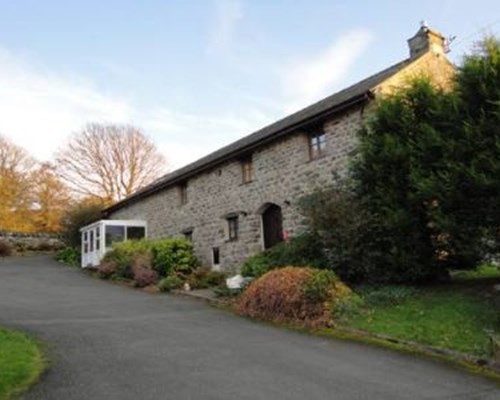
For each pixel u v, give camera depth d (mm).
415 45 16766
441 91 10984
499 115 9266
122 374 6719
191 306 13031
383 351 7891
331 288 10375
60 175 41656
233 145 21281
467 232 9656
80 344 8500
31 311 12070
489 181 9000
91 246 25406
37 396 5840
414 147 10734
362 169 11727
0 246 31156
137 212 27156
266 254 14586
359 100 13812
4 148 41500
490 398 5750
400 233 10820
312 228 12352
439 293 10305
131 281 18812
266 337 9047
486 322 8328
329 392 5965
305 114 16703
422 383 6305
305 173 15648
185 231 21906
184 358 7559
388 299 10266
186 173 21516
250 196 17984
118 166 42188
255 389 6078
